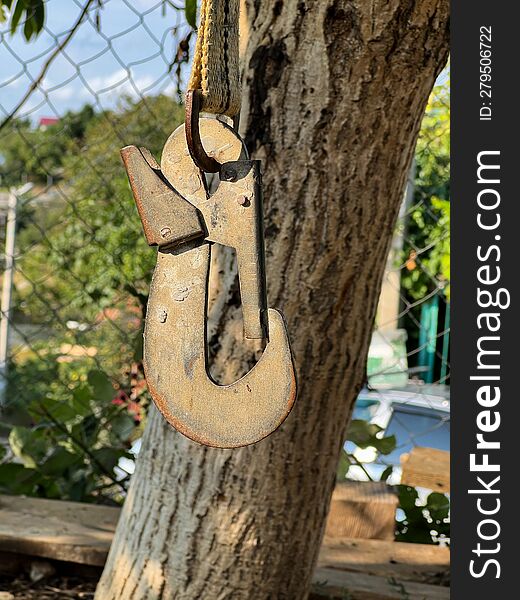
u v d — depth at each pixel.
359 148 1.63
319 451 1.80
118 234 3.39
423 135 3.18
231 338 1.70
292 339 1.71
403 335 3.90
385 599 2.18
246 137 1.66
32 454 2.85
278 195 1.66
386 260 1.77
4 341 4.74
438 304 3.86
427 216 3.65
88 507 2.63
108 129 3.42
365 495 2.61
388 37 1.54
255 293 0.94
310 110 1.62
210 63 0.95
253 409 0.91
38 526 2.47
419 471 2.77
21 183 4.43
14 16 2.02
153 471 1.87
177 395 0.94
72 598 2.33
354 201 1.65
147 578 1.87
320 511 1.87
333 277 1.69
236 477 1.78
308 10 1.58
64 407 2.90
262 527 1.80
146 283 3.20
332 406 1.79
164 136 3.24
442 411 3.41
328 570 2.32
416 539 2.72
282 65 1.62
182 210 0.96
